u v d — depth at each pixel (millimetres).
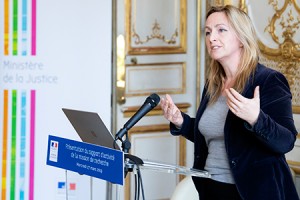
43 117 5367
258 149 3441
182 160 6777
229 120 3467
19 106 5355
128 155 3199
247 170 3439
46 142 5387
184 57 6734
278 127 3283
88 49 5367
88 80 5375
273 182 3408
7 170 5395
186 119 3879
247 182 3424
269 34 5797
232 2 6172
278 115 3404
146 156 6617
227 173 3543
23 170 5391
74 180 5395
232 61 3600
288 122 3400
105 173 3137
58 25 5336
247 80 3525
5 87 5352
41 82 5355
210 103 3705
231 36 3527
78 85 5375
